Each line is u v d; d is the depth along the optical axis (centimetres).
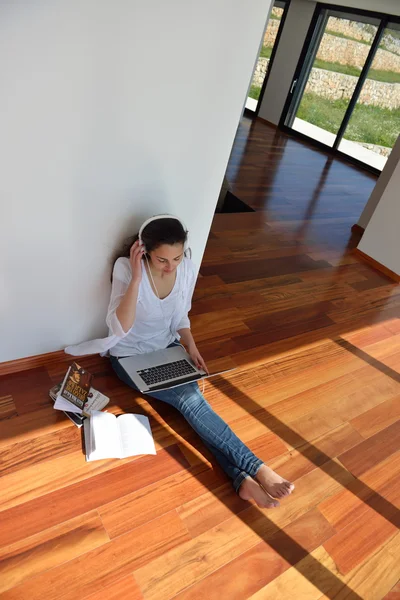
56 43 127
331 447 198
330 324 281
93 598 128
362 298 320
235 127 179
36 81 130
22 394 182
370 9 615
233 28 152
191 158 177
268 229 390
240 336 250
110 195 167
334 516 169
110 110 147
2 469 155
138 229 183
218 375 220
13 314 176
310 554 154
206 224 205
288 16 741
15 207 150
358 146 674
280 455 188
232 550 149
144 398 194
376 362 257
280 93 788
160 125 161
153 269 174
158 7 136
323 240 396
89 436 170
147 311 182
